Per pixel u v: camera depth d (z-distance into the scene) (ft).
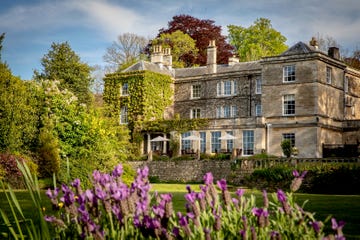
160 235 13.44
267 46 234.17
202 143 157.17
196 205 14.28
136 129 168.35
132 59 246.47
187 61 237.45
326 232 31.68
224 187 15.08
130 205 14.32
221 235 14.60
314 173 96.99
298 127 139.33
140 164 141.49
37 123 92.07
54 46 186.91
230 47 240.94
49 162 85.40
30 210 40.52
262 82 148.46
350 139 145.79
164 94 176.24
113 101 176.45
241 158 120.26
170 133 161.48
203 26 246.88
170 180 134.62
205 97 173.99
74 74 184.85
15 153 85.92
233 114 167.63
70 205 15.02
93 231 13.97
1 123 87.76
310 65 140.67
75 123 91.81
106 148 91.45
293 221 14.87
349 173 92.79
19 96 89.40
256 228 15.14
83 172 82.07
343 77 152.97
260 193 86.84
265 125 144.77
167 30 248.32
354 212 46.03
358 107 163.53
